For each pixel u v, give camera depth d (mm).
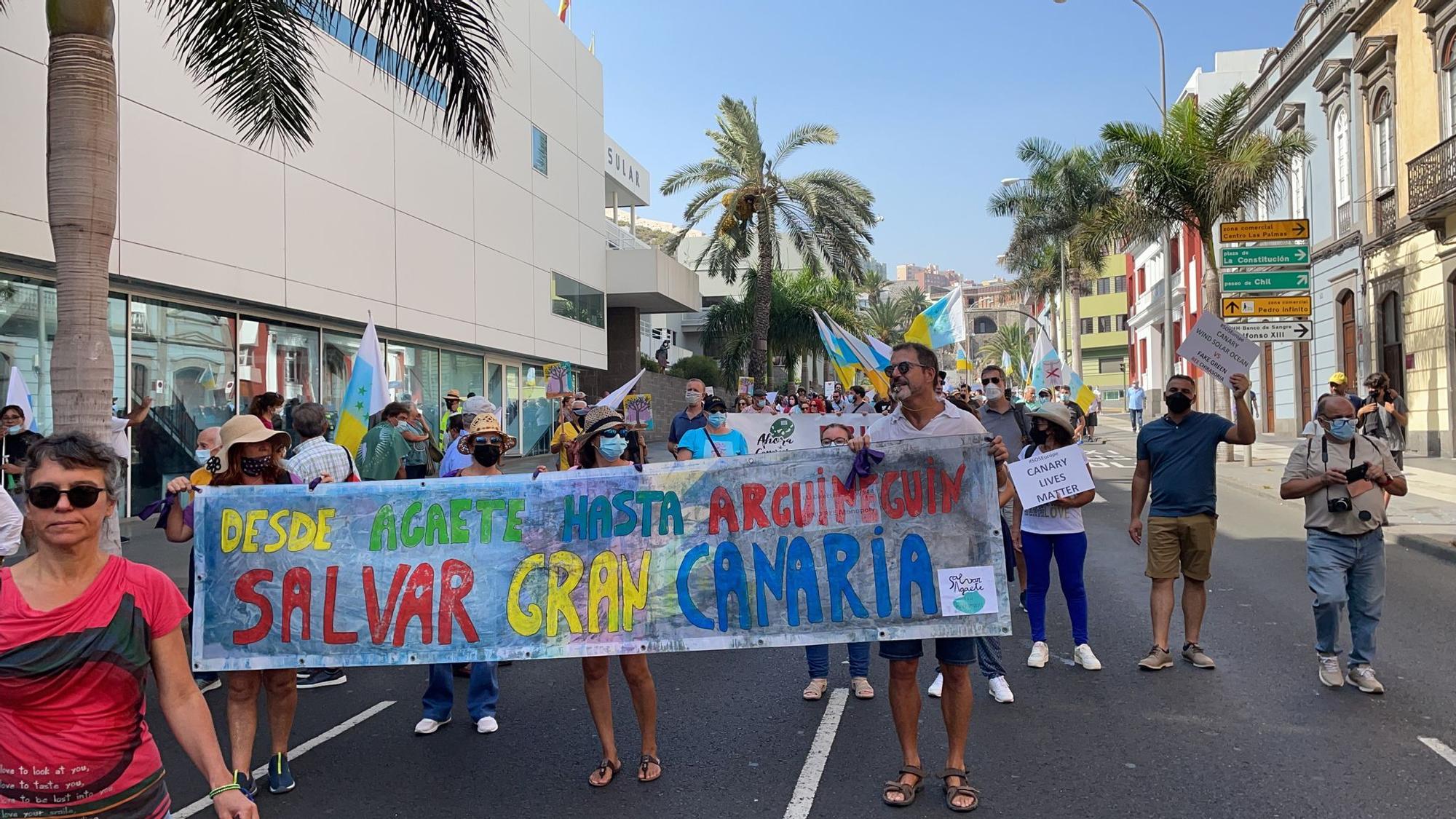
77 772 2367
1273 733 5027
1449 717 5203
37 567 2447
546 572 4625
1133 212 21891
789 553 4508
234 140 15297
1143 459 6539
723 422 8219
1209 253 21219
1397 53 21000
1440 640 6816
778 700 5910
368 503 4660
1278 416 30078
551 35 28672
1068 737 5055
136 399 13891
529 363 28312
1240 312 17922
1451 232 18797
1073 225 41656
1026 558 6547
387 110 19734
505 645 4590
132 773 2455
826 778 4602
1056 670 6336
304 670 6723
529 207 26922
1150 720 5297
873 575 4414
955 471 4398
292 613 4594
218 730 5594
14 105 11750
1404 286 20953
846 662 6938
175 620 2564
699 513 4586
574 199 30453
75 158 6742
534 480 4664
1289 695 5676
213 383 15430
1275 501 15391
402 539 4652
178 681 2557
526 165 26797
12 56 11734
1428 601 8031
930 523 4395
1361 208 22984
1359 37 22688
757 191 32875
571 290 30266
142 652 2469
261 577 4609
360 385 9172
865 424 11031
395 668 7055
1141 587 9008
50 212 6766
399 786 4652
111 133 6949
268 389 16750
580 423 11672
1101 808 4148
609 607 4586
